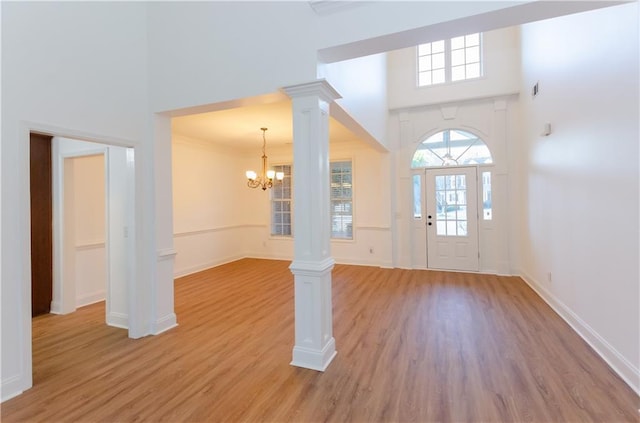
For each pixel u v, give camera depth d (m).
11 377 2.17
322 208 2.56
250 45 2.78
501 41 5.49
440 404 2.03
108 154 3.45
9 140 2.21
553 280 3.75
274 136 5.85
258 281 5.33
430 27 2.19
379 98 5.26
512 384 2.22
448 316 3.57
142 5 3.20
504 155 5.50
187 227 5.96
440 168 5.96
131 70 3.08
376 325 3.35
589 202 2.78
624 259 2.27
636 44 2.07
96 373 2.45
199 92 2.99
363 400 2.08
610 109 2.41
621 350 2.32
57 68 2.50
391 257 6.22
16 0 2.27
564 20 3.25
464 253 5.85
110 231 3.46
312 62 2.54
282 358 2.67
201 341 3.02
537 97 4.27
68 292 3.92
